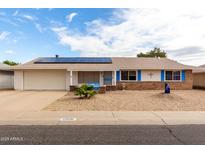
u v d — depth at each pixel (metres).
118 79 23.69
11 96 16.48
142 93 18.80
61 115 8.95
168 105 11.74
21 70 23.09
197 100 13.78
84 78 23.42
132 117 8.55
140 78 23.77
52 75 23.33
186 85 24.16
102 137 5.88
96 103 12.41
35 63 24.98
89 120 8.06
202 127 7.08
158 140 5.61
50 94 18.12
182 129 6.79
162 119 8.22
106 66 23.31
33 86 23.27
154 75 23.94
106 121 7.93
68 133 6.29
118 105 11.68
